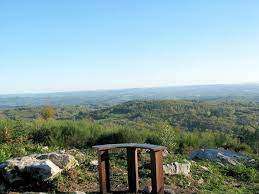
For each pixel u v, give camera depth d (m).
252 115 101.38
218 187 12.07
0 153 12.66
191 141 19.81
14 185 10.38
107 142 18.09
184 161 14.45
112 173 12.20
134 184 10.51
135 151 10.47
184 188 11.45
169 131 18.66
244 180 13.70
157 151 10.06
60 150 15.16
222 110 112.31
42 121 20.39
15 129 16.89
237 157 17.14
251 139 24.05
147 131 20.47
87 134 18.09
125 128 20.00
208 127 77.12
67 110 113.00
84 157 13.69
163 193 10.23
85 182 11.12
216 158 16.34
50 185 10.40
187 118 89.12
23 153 13.87
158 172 10.09
